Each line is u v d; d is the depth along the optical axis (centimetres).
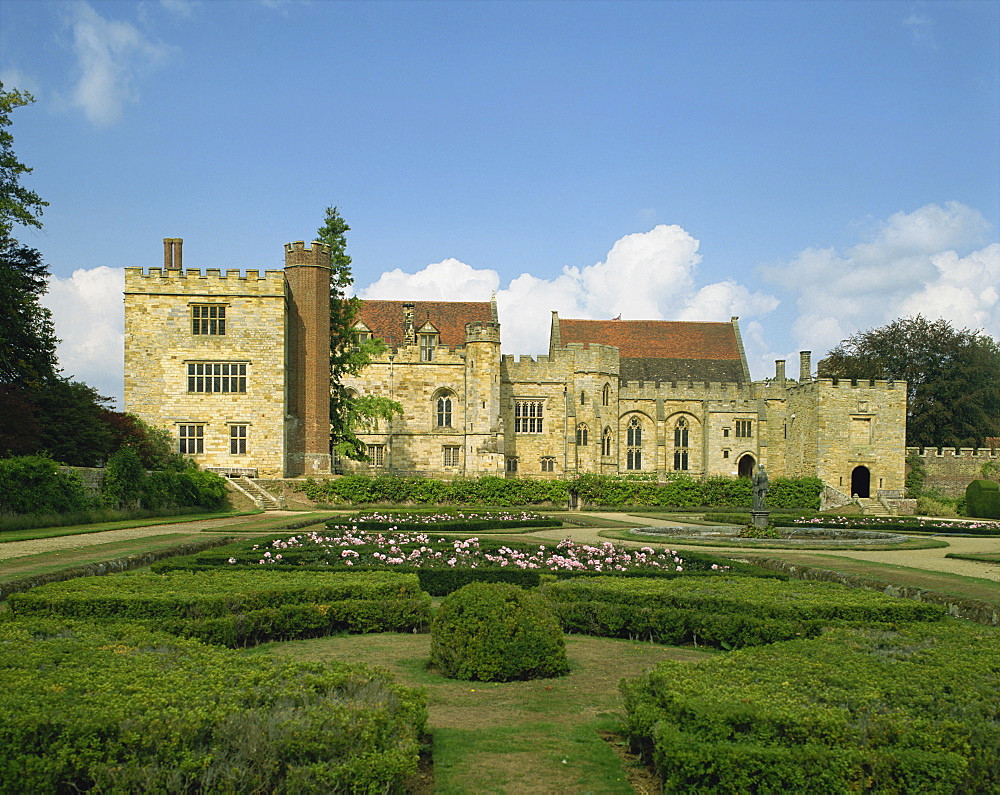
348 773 748
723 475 7712
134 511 4056
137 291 5697
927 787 726
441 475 6856
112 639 1080
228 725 764
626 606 1554
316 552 2248
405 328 7025
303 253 5944
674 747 760
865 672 934
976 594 1727
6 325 4253
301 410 5897
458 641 1248
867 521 4403
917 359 8381
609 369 7525
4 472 3347
